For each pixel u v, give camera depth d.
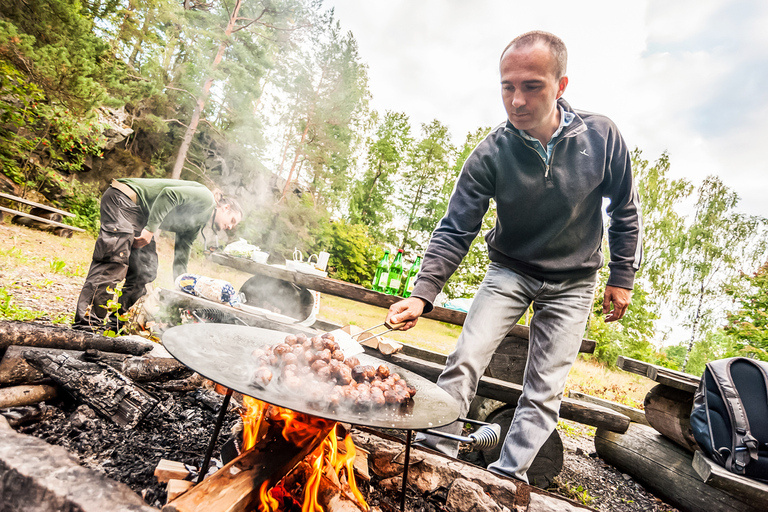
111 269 2.77
